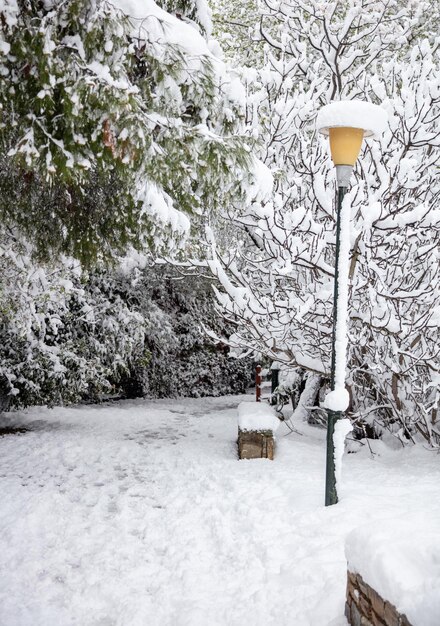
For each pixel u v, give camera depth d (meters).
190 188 5.34
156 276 13.09
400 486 5.68
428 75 7.96
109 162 4.55
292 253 6.83
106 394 14.06
